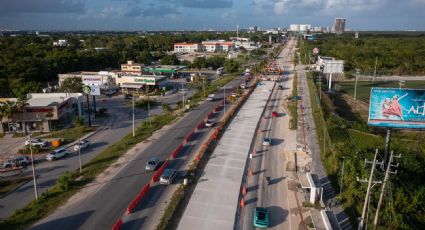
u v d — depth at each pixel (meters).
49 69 136.12
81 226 36.81
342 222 38.19
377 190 40.59
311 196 41.84
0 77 116.88
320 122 76.12
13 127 73.25
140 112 90.69
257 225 37.41
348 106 104.88
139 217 38.50
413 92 51.94
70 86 103.19
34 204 41.25
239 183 47.62
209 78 148.75
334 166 50.84
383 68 170.00
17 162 54.16
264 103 99.31
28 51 163.25
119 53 186.25
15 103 72.44
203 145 62.84
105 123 80.25
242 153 59.38
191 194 44.06
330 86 125.69
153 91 118.44
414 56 179.62
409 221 39.47
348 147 56.19
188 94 115.50
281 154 59.50
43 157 58.66
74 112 84.19
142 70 150.38
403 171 51.06
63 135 71.06
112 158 56.12
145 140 65.44
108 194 43.94
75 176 49.31
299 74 159.00
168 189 45.34
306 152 56.75
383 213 38.44
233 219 38.69
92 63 163.25
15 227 36.28
